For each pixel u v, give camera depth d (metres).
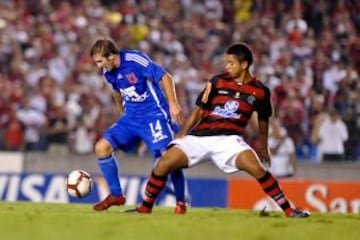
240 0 77.19
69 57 66.81
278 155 49.38
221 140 25.36
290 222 23.70
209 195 46.22
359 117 57.31
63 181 46.34
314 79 65.50
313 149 56.50
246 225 22.28
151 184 25.70
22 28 69.06
